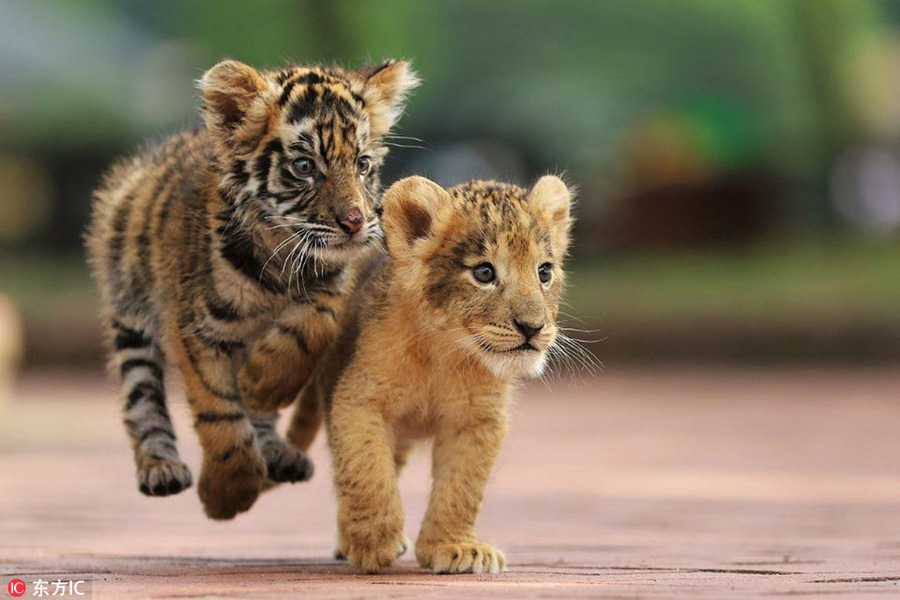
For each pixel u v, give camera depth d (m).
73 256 46.00
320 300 9.89
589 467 17.48
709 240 43.38
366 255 10.37
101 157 45.72
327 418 9.85
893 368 32.47
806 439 20.59
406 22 45.28
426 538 9.20
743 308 33.81
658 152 44.41
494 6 49.69
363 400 9.11
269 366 9.72
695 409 25.59
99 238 11.30
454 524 9.21
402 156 44.81
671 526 12.20
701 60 50.75
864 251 42.50
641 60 51.00
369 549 8.87
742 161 46.50
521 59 50.44
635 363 33.50
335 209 10.17
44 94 45.34
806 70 45.94
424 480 16.45
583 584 7.93
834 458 18.23
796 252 42.91
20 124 45.22
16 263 44.38
